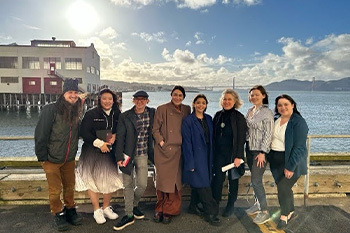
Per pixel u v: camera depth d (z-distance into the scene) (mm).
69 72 47594
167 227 3477
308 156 4309
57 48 47250
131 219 3529
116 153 3504
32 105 50500
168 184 3594
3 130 33625
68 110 3373
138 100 3535
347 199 4324
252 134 3605
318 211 3914
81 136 3500
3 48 47094
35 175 4297
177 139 3629
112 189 3604
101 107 3555
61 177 3604
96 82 55344
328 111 59375
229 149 3604
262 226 3520
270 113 3529
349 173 4445
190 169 3523
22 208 3980
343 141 23781
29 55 47312
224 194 4395
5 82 47938
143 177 3662
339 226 3490
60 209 3434
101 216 3586
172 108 3693
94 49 52906
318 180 4406
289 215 3547
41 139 3262
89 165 3543
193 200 3842
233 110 3668
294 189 4398
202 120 3676
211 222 3531
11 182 4109
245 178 4395
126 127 3506
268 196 4422
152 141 3727
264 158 3506
